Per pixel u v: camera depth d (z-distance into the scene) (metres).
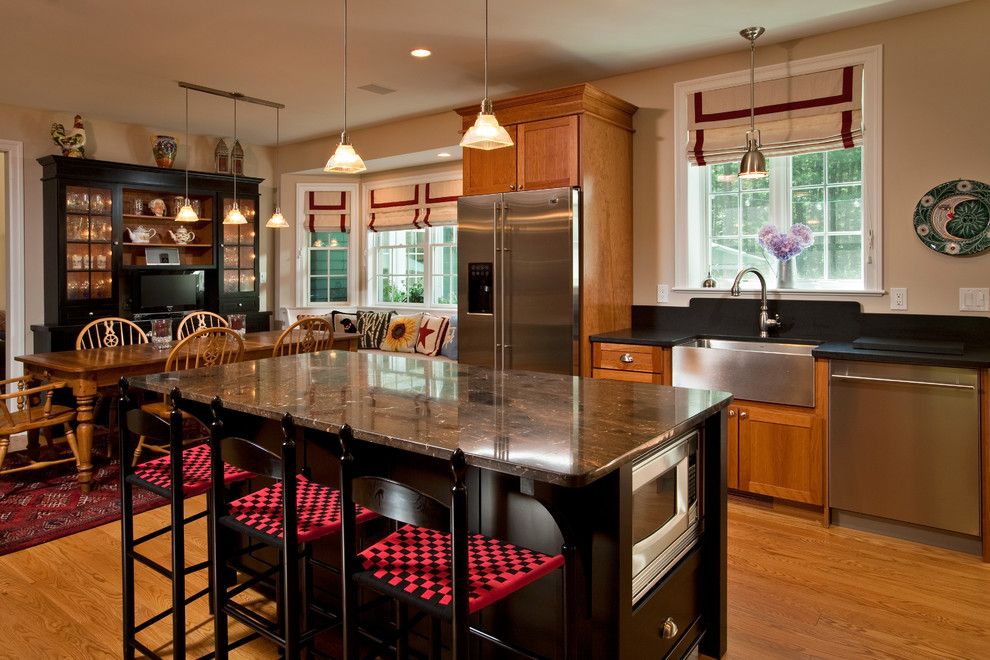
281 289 6.98
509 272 4.18
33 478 3.96
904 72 3.48
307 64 4.23
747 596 2.56
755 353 3.42
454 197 6.20
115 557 2.88
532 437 1.64
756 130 3.92
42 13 3.41
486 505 1.80
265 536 1.70
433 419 1.83
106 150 5.81
